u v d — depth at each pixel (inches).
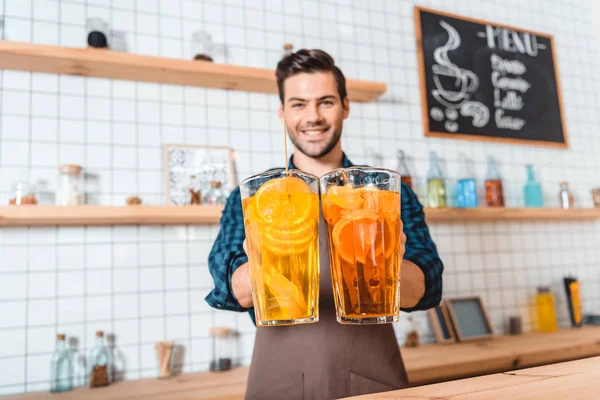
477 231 111.9
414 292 45.0
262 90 95.9
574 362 29.6
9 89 81.1
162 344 81.5
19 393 74.5
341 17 108.0
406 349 92.9
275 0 102.5
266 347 51.6
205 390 69.7
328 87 60.3
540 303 110.9
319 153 61.6
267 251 26.5
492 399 20.5
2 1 82.8
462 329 100.0
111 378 79.7
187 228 88.8
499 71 121.6
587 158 130.7
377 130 106.2
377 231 26.5
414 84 112.2
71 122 84.0
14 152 79.9
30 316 77.1
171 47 92.7
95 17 88.0
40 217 71.9
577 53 136.3
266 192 26.6
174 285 86.4
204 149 91.1
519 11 130.0
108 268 82.7
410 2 116.0
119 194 85.1
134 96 88.7
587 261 123.8
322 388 48.7
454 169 112.7
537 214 110.0
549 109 126.3
